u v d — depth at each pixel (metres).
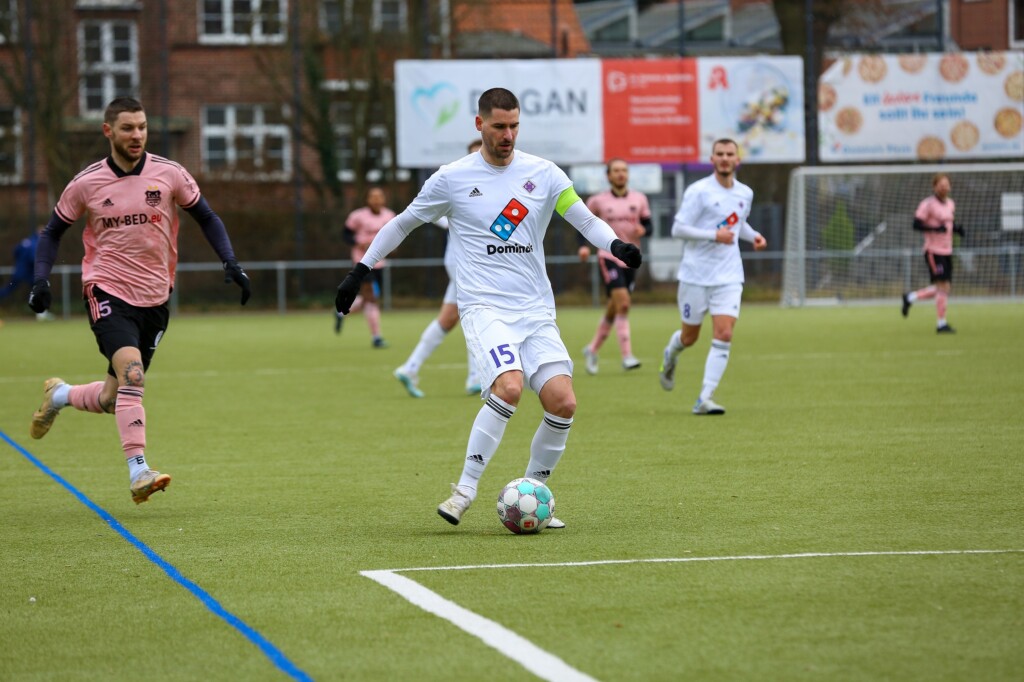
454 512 16.33
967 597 12.67
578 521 17.12
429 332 34.03
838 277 79.19
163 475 17.72
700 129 78.69
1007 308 71.00
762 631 11.59
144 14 85.75
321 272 83.25
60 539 16.62
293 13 82.75
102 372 43.22
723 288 29.08
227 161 86.62
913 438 24.39
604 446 24.30
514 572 14.07
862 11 86.50
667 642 11.30
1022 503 17.81
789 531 16.11
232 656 11.27
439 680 10.44
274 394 35.53
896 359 41.34
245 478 21.69
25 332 66.94
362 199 85.06
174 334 62.91
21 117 83.56
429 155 77.50
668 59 78.25
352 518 17.78
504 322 16.84
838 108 79.56
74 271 80.44
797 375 36.94
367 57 84.56
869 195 80.12
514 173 17.11
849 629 11.62
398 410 31.41
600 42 95.88
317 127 85.25
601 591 13.13
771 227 84.75
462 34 83.94
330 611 12.62
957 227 52.53
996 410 28.23
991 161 80.56
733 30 99.06
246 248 82.94
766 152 79.06
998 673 10.41
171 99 86.62
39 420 20.34
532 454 17.14
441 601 12.85
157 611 12.86
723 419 27.86
